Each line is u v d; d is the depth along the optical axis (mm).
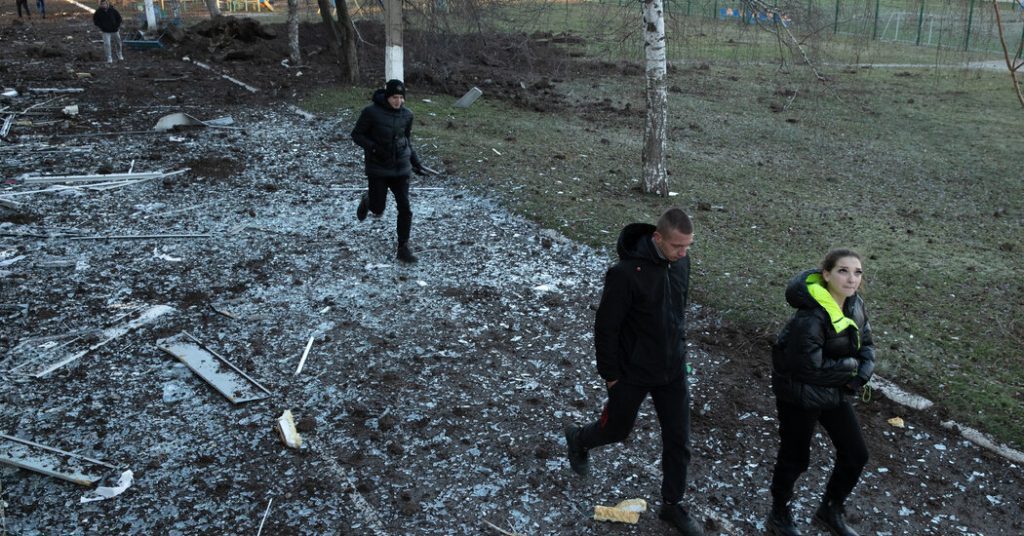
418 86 19172
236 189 10484
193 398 5414
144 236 8562
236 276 7582
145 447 4840
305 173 11320
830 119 18453
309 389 5559
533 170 11906
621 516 4328
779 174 13406
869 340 4074
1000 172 14234
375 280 7582
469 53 22844
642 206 10477
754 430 5324
